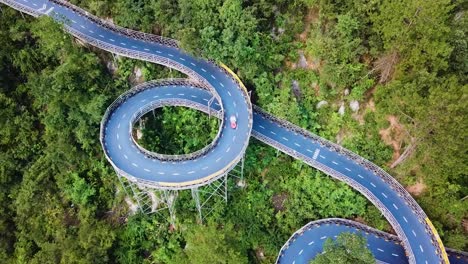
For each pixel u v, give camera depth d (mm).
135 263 73375
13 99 83188
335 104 72625
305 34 74500
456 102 51469
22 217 79062
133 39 82250
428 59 58156
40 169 79812
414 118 56562
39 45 82812
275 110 74062
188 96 77688
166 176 66438
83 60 76500
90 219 74688
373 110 69875
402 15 56531
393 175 67438
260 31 75688
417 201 64875
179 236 73750
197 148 77250
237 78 75812
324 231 66938
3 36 82375
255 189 73938
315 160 69625
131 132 71875
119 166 68125
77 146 79312
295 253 65250
